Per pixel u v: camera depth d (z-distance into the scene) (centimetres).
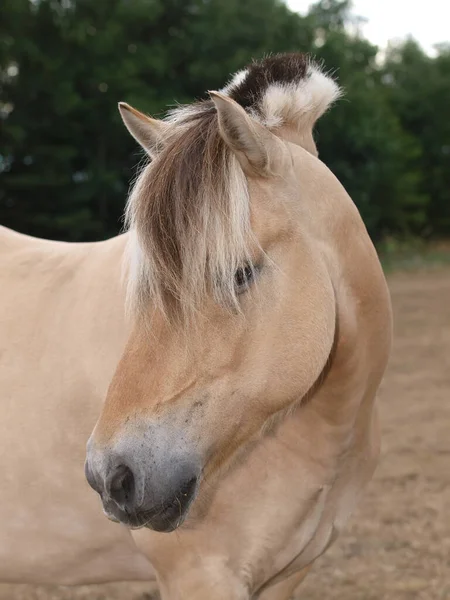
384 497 418
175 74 2270
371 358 185
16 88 1894
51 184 1894
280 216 160
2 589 322
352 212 180
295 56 191
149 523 150
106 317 191
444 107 3284
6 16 1883
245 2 2289
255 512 178
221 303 151
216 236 147
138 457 146
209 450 155
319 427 182
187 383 152
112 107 1978
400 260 2181
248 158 156
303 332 159
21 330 202
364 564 340
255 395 158
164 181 150
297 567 196
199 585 178
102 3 2028
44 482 195
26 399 196
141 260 151
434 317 1073
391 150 2578
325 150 2514
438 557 346
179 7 2266
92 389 190
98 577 206
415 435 529
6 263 216
